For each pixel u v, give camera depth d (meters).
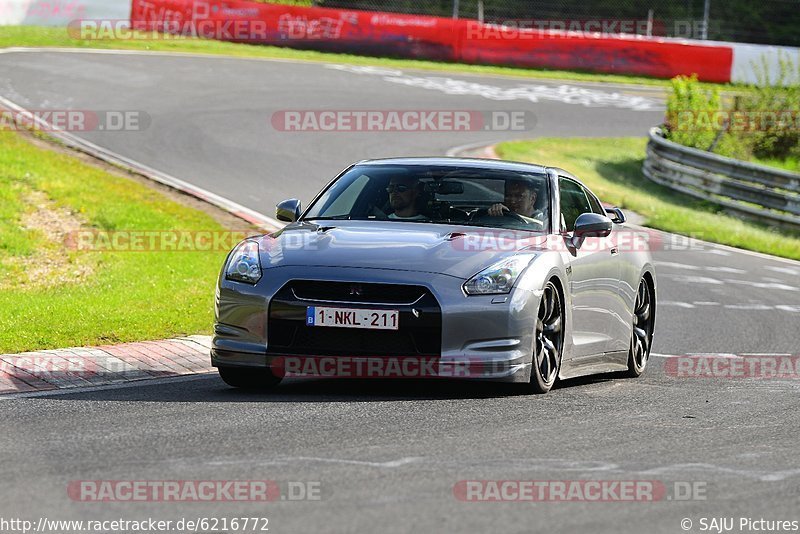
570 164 81.69
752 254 60.16
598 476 16.81
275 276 23.95
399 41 124.06
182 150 69.62
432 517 14.28
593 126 99.38
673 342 36.34
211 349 24.62
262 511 14.52
